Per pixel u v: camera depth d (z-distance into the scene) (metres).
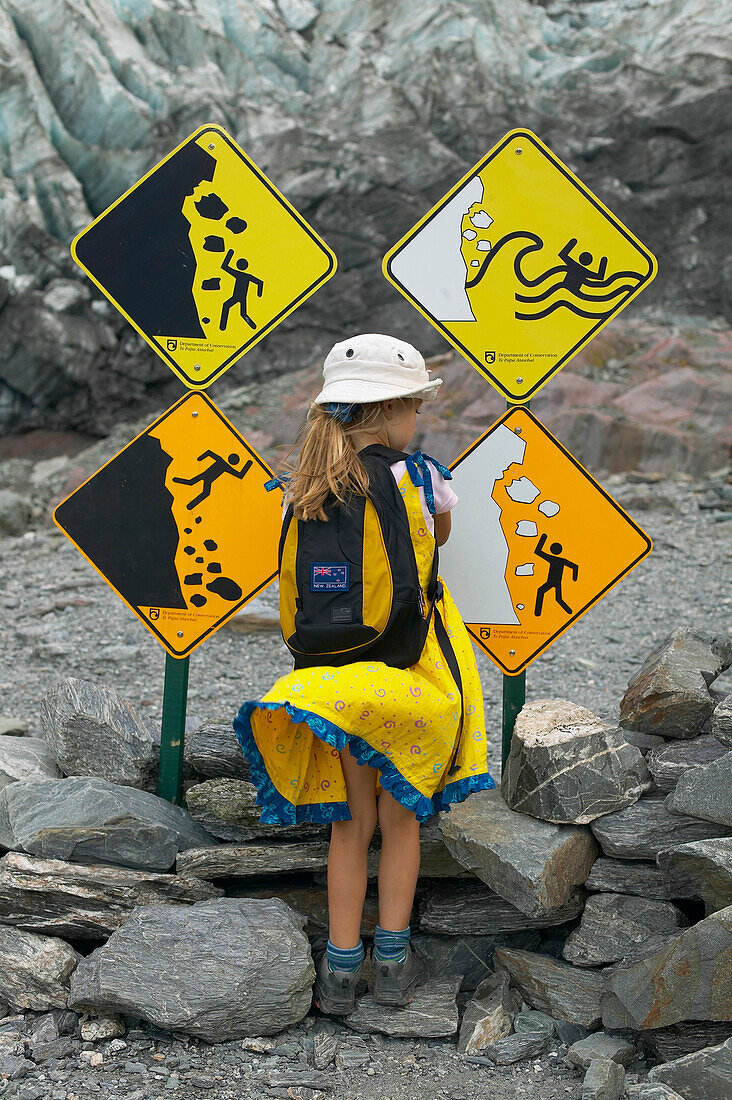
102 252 3.08
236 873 2.85
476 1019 2.64
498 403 10.80
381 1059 2.56
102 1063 2.50
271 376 12.45
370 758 2.49
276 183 12.48
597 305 3.02
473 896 2.87
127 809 2.90
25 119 12.12
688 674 2.94
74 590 7.35
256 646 6.23
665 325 12.72
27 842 2.85
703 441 10.14
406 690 2.45
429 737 2.48
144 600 3.17
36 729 4.71
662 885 2.70
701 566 7.44
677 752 2.85
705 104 13.02
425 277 3.05
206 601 3.16
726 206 13.01
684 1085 2.34
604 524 3.08
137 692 5.43
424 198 12.77
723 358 11.41
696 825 2.68
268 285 3.08
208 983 2.53
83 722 3.20
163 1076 2.46
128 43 13.00
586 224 2.99
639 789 2.79
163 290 3.09
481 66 13.47
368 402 2.56
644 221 13.15
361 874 2.64
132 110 12.38
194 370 3.11
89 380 11.80
